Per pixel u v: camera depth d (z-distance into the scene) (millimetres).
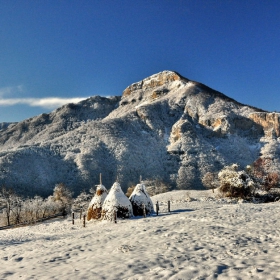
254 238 11141
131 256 9867
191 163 135250
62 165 133500
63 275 8430
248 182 40688
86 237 15781
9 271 9820
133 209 25328
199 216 18516
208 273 7270
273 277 6496
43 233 22656
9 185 105875
